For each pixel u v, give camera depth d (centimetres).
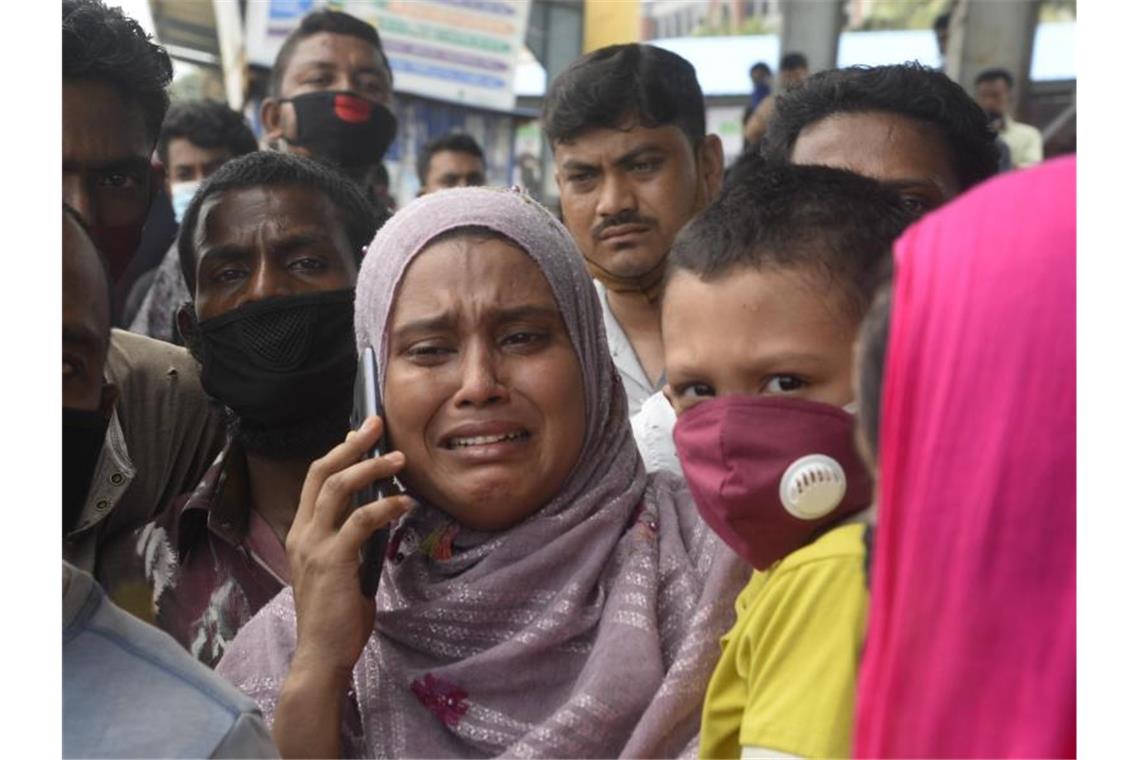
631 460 161
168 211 238
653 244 201
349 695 151
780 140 183
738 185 134
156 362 196
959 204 85
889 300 92
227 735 116
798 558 122
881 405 89
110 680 119
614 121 200
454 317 148
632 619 145
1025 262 80
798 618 119
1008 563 80
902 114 177
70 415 158
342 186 198
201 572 180
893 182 174
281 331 183
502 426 148
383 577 158
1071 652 79
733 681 130
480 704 148
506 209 153
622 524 156
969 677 81
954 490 81
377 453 151
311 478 151
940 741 81
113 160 195
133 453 188
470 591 151
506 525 155
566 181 206
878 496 87
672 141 202
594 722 139
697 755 138
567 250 156
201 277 190
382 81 271
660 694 139
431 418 150
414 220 154
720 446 124
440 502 154
